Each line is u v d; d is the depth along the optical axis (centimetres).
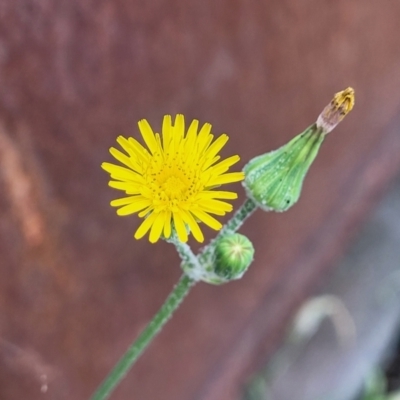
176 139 17
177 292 18
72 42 20
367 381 29
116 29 20
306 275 28
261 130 24
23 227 20
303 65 24
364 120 27
